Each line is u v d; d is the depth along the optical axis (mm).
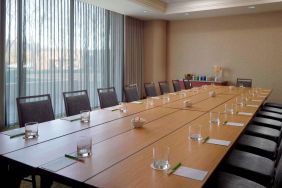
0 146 1699
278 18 6516
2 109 4344
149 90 4801
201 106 3361
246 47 6969
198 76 7570
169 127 2258
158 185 1190
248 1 5859
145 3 6148
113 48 6930
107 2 5793
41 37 4945
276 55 6621
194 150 1665
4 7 4234
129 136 1975
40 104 2680
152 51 7914
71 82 5656
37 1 4828
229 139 1908
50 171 1330
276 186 1452
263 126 3307
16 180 1772
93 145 1751
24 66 4645
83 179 1243
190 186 1188
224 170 1968
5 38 4301
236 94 4691
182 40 7898
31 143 1773
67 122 2400
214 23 7355
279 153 1933
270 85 6766
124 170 1349
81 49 5898
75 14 5680
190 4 6582
